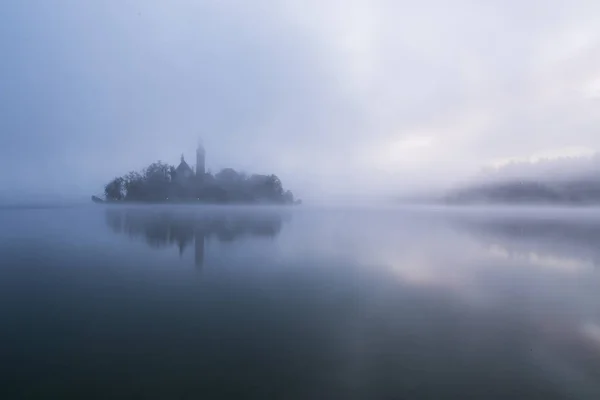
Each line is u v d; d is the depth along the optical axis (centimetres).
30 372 353
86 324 471
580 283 615
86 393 326
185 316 499
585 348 394
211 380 340
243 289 613
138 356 376
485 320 464
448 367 356
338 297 562
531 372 354
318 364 364
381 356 373
